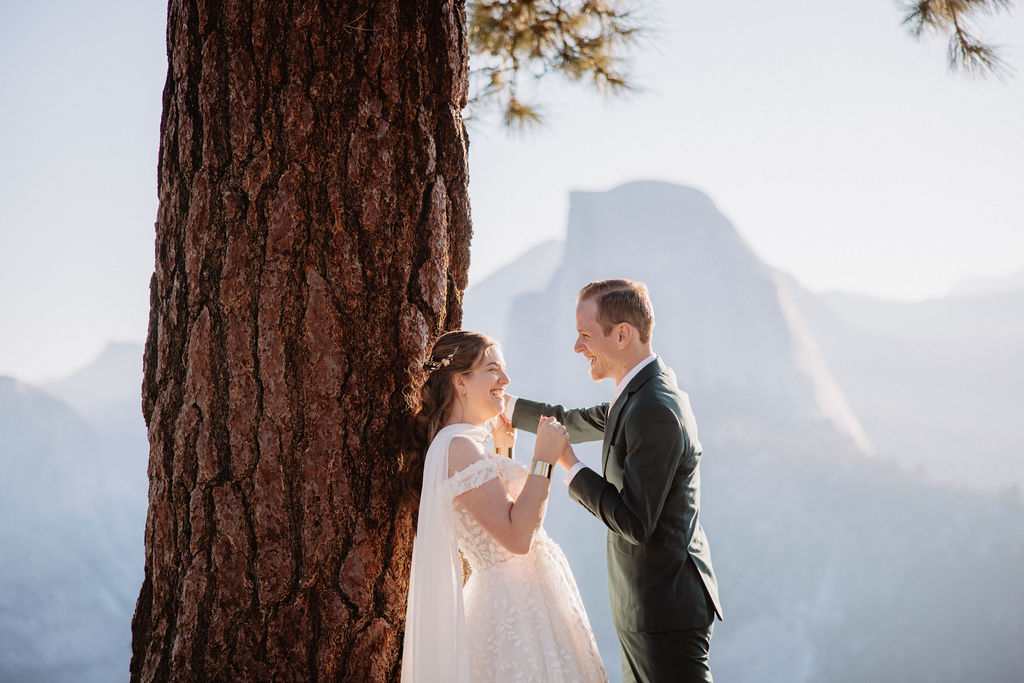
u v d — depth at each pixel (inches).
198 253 81.5
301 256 82.4
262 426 81.1
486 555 92.4
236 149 81.5
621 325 103.1
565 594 95.3
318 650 81.8
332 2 84.1
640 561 97.8
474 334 94.3
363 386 84.8
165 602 82.6
